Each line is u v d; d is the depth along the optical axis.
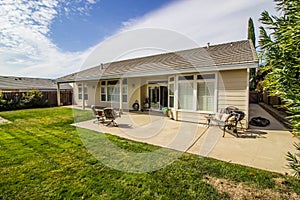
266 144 5.53
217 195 2.98
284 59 1.89
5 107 14.72
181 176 3.60
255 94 19.72
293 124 2.02
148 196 2.98
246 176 3.54
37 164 4.14
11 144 5.57
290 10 1.83
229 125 6.66
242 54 8.48
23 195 3.00
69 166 4.06
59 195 3.01
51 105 18.81
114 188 3.21
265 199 2.86
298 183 3.25
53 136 6.52
